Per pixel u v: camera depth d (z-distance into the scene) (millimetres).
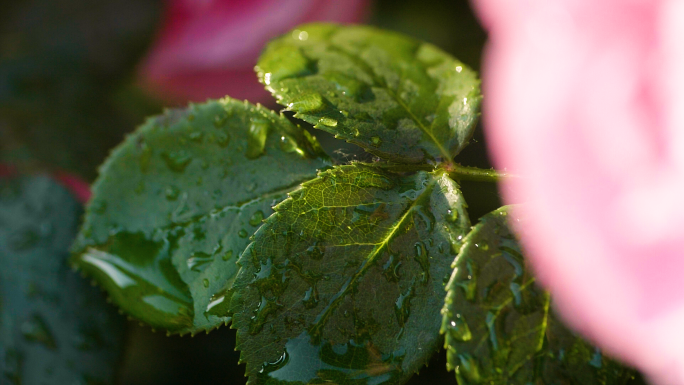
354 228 409
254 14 513
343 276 407
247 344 404
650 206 400
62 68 550
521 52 416
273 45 427
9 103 519
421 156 417
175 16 531
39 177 502
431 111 420
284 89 421
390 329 406
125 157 434
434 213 411
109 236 432
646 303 400
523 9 418
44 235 493
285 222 407
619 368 403
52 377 475
